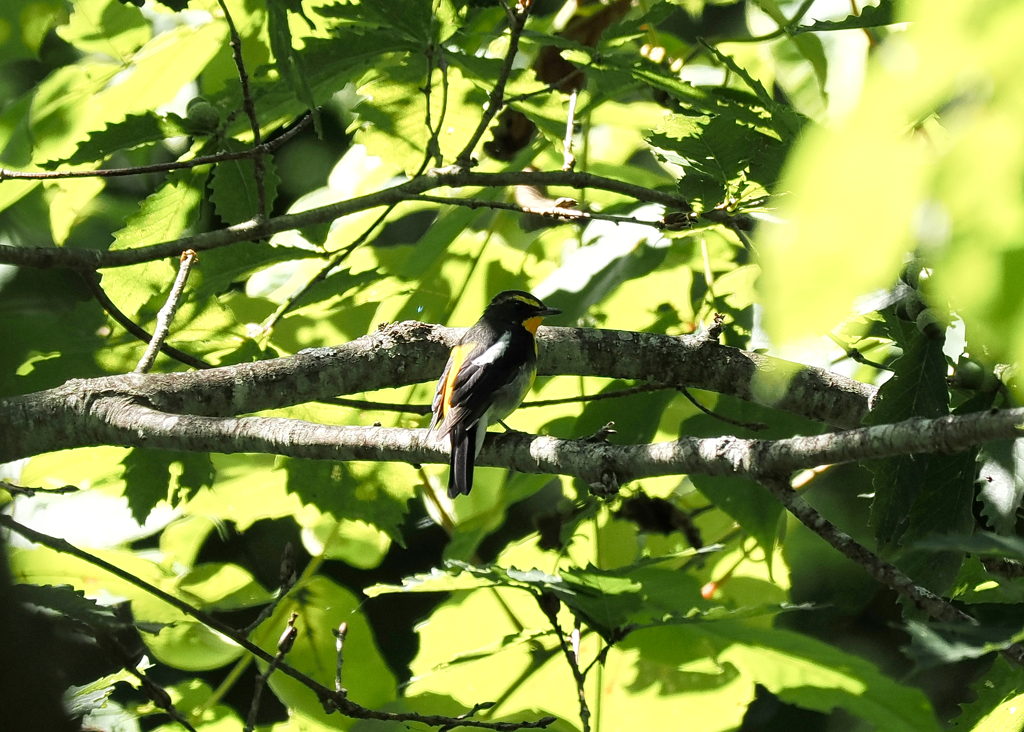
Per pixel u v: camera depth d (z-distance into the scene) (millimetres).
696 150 8023
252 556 14219
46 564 9422
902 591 5559
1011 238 1392
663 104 10789
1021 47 1402
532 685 9789
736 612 6566
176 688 9547
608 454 6738
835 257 1415
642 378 8867
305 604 10578
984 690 7922
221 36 10484
